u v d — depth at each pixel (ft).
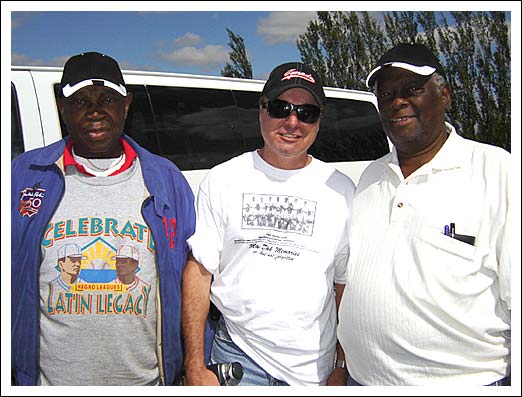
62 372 6.97
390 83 6.58
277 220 7.14
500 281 6.16
